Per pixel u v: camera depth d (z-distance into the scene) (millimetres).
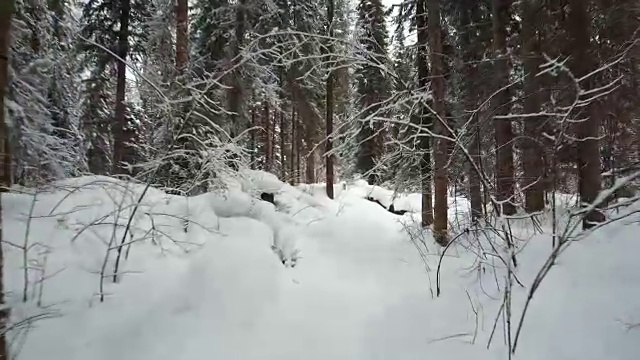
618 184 3109
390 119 4355
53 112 10031
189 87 5465
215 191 6438
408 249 6781
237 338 3867
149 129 8781
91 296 4043
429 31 7594
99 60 13969
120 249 4312
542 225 6602
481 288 4609
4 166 3363
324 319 4352
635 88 7367
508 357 3410
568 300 3895
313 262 5973
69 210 5172
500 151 7363
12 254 4219
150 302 4113
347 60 4910
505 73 7707
